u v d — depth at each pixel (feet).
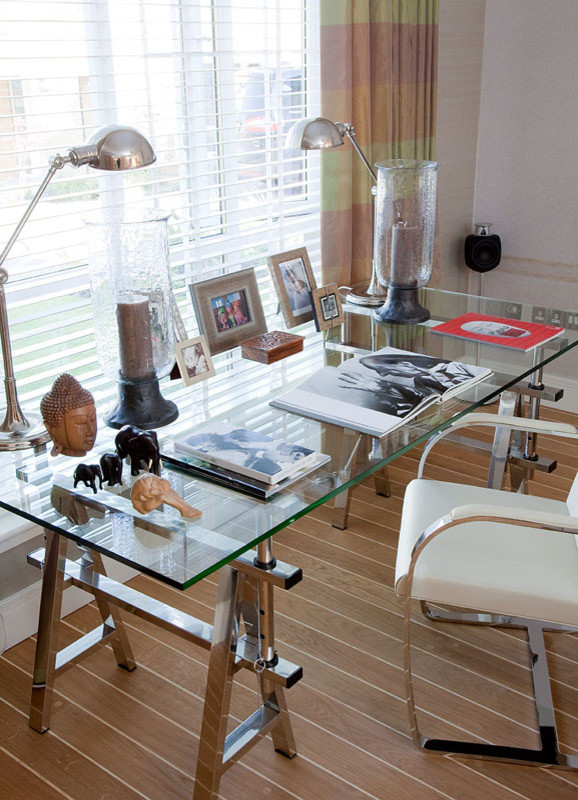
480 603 5.70
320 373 7.05
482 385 6.88
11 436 6.07
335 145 7.94
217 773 5.57
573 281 12.11
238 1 9.16
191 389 6.90
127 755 6.33
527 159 12.01
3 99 7.36
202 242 9.26
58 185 7.98
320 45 9.05
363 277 10.30
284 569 5.20
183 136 9.03
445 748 6.28
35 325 8.07
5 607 7.48
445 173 11.94
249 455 5.54
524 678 7.11
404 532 6.31
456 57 11.44
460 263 12.87
